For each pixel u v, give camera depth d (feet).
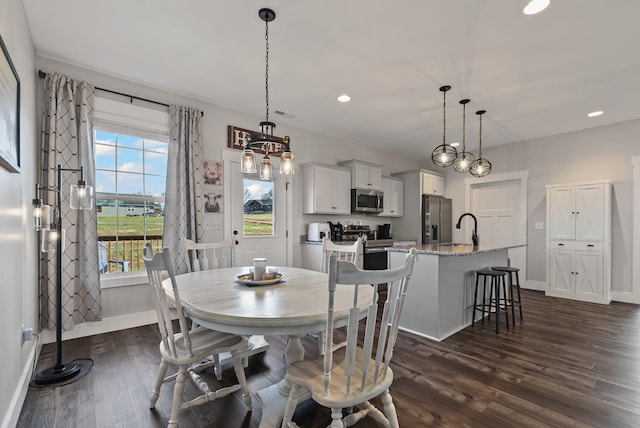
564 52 8.39
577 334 9.69
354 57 8.73
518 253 17.17
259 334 4.28
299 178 15.23
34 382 6.56
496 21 7.14
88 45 8.21
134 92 10.31
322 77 9.95
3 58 4.72
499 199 18.21
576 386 6.58
